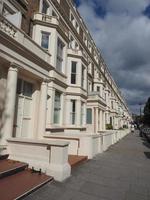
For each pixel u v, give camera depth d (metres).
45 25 13.02
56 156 6.52
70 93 16.73
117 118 53.69
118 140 24.59
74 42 21.36
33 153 6.90
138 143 21.30
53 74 12.79
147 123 59.00
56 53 13.30
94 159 10.47
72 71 17.44
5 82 7.71
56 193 5.29
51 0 15.64
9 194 4.57
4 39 6.90
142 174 7.84
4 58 7.02
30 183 5.41
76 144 10.50
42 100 9.87
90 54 27.92
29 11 12.65
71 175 7.05
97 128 24.44
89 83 27.50
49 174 6.36
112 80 52.38
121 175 7.55
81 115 18.03
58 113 14.15
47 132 12.00
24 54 8.12
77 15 22.75
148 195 5.58
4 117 7.21
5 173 5.61
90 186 6.06
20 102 9.08
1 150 6.98
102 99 28.09
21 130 9.05
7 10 10.55
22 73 8.85
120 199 5.22
